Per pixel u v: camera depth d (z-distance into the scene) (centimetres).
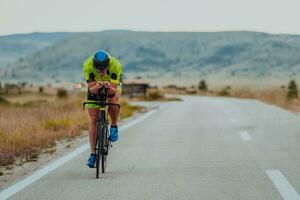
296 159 1614
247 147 1931
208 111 4428
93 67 1368
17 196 1153
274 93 8350
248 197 1109
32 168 1527
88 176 1380
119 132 2592
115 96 1416
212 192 1161
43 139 2106
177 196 1128
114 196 1138
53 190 1209
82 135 2473
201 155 1738
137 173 1416
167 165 1539
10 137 1977
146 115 4003
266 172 1391
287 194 1127
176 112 4359
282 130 2606
